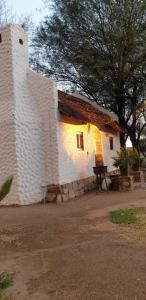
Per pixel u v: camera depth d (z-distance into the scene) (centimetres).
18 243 858
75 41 2469
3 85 1423
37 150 1466
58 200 1462
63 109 1512
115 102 2658
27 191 1408
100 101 2684
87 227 982
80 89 2680
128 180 1753
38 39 2625
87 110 1975
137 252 722
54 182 1495
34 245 839
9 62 1419
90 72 2494
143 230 902
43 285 602
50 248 807
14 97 1404
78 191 1684
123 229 926
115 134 2481
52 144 1495
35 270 674
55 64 2622
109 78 2475
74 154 1711
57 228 985
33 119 1464
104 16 2330
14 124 1382
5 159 1389
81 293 556
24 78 1491
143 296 530
